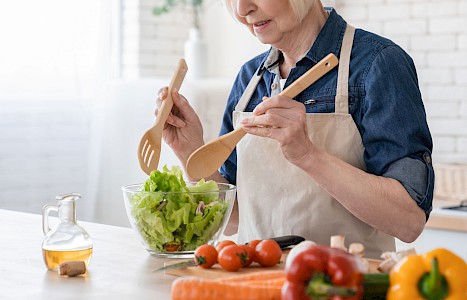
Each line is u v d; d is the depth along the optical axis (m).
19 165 4.44
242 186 2.09
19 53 4.38
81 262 1.63
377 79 1.90
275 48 2.13
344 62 1.97
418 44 4.43
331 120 1.96
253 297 1.27
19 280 1.59
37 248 1.92
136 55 4.90
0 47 4.32
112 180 4.20
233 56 5.11
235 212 2.28
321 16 2.07
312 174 1.79
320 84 2.00
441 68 4.38
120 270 1.68
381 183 1.79
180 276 1.61
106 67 4.75
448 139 4.38
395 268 1.20
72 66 4.58
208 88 3.99
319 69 1.76
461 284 1.17
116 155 4.18
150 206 1.77
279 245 1.76
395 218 1.80
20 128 4.43
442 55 4.37
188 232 1.78
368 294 1.23
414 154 1.87
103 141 4.25
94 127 4.52
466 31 4.29
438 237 2.88
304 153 1.76
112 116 4.19
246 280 1.37
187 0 4.73
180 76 2.08
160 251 1.79
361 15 4.56
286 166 2.00
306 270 1.14
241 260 1.59
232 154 2.24
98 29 4.71
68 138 4.61
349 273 1.13
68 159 4.62
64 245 1.65
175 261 1.75
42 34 4.45
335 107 1.96
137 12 4.89
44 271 1.67
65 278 1.61
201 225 1.79
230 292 1.27
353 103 1.95
